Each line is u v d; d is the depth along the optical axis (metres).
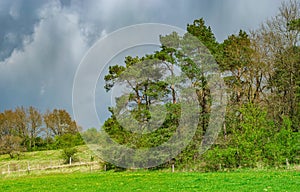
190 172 29.69
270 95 39.84
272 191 17.28
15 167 51.66
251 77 39.91
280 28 39.41
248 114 31.12
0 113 75.56
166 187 20.39
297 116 37.97
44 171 41.06
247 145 29.75
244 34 41.72
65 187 22.83
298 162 29.95
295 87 38.28
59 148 68.94
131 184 22.47
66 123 76.50
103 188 21.20
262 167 29.45
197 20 40.53
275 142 29.95
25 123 75.94
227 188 18.86
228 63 39.69
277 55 39.19
